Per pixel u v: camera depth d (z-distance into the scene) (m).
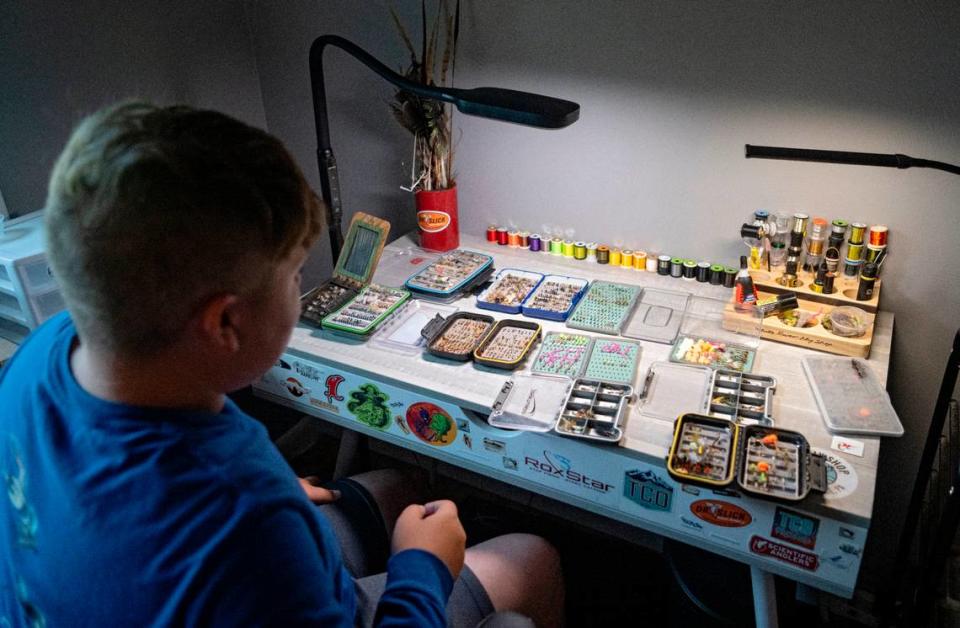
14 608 0.71
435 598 0.79
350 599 0.82
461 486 2.28
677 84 1.70
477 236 2.16
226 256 0.59
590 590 1.92
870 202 1.62
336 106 2.17
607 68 1.76
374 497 1.41
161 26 1.95
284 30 2.14
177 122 0.59
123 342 0.60
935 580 1.36
